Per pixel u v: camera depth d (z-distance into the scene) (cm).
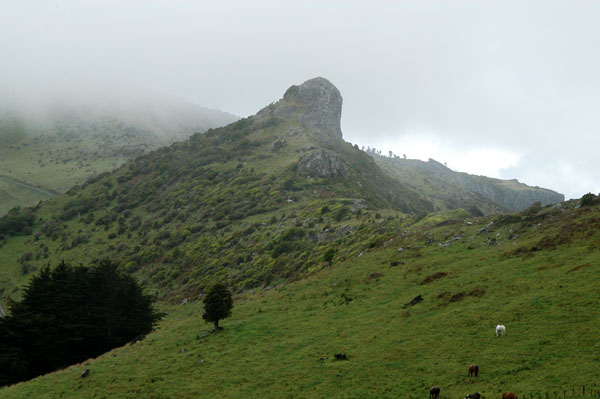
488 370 3203
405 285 5784
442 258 6469
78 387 4297
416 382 3275
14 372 5275
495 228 7288
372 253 8006
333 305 5766
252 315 6088
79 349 6444
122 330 7000
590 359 3009
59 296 6950
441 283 5456
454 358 3538
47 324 6156
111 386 4169
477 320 4122
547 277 4659
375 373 3575
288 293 6975
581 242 5394
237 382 3881
